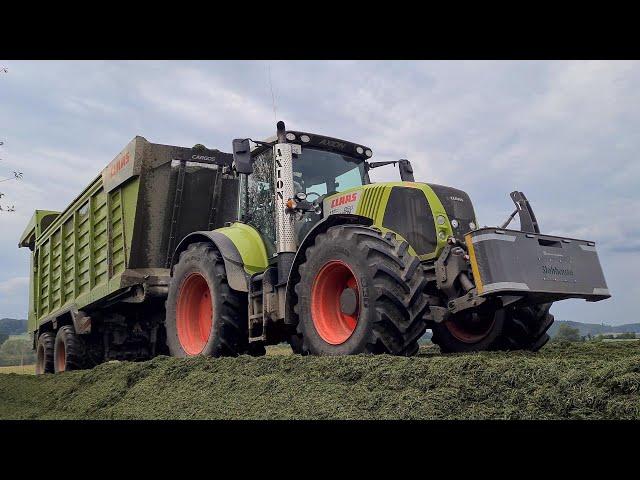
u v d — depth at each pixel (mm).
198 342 6121
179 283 6305
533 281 4043
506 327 5125
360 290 4082
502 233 4047
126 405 4555
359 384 3232
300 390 3434
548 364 2678
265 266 5680
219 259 5770
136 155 7254
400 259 4047
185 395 4160
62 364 9453
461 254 4496
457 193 5059
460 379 2830
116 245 7867
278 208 5230
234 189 8086
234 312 5578
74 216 9352
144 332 8336
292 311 4871
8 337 98500
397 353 3930
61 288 10008
